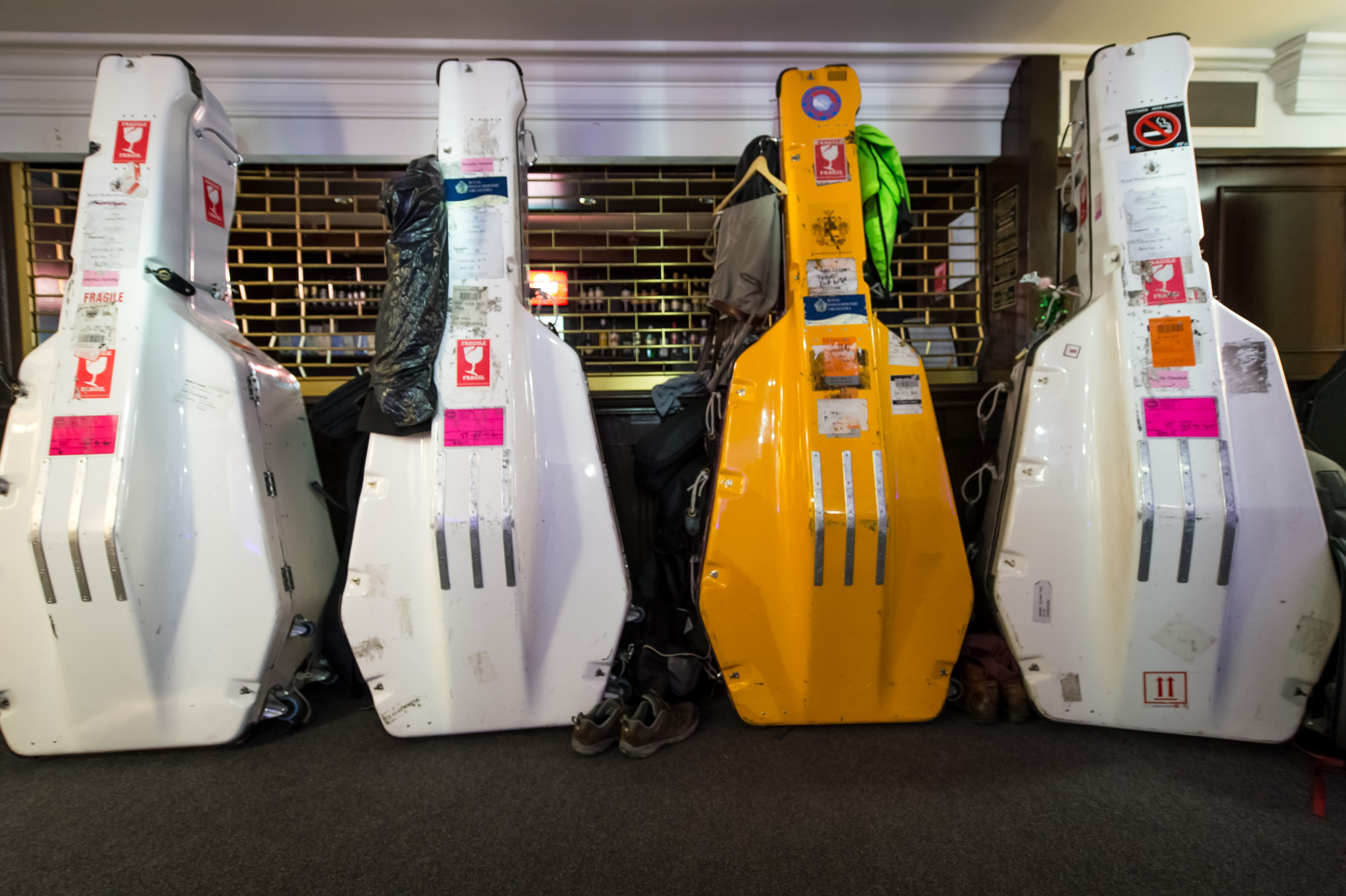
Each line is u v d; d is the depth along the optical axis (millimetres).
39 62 2086
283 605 1589
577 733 1491
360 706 1796
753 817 1250
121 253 1568
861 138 1914
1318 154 2338
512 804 1308
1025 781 1364
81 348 1516
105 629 1484
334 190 2342
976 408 2279
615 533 1658
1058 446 1591
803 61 2229
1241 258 2342
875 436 1609
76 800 1345
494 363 1594
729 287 1823
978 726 1621
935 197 2512
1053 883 1063
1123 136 1599
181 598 1536
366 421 1590
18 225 2227
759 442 1659
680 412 2006
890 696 1627
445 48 2123
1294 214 2352
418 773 1434
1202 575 1453
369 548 1568
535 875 1096
